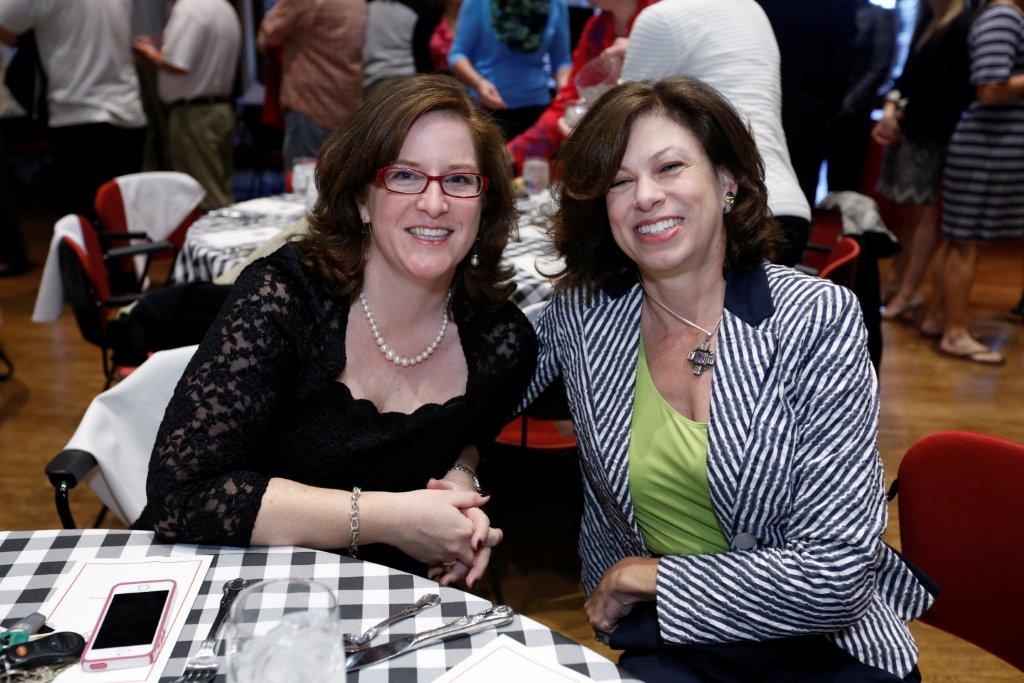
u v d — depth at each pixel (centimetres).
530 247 244
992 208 394
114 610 94
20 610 96
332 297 133
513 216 141
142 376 162
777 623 116
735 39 236
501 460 304
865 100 438
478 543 127
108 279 319
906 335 452
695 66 240
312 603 77
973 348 417
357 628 95
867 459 116
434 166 125
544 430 235
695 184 123
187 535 112
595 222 137
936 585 129
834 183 602
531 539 265
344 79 471
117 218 326
